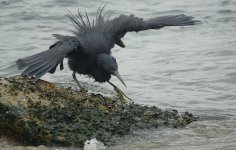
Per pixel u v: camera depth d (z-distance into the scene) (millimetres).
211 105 15320
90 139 11555
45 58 11258
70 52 12242
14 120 11484
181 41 21547
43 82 13297
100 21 13805
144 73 18141
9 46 20703
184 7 25906
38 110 11953
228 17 24328
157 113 13125
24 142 11492
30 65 11000
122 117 12523
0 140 11422
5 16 24781
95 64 12977
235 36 21844
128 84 17047
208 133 12453
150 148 11461
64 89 13367
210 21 23844
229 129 12719
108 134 11836
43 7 26094
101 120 12188
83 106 12633
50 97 12641
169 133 12328
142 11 25188
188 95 16219
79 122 12016
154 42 21531
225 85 17016
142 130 12305
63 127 11727
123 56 19953
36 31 22672
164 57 19734
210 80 17391
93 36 13164
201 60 19281
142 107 13422
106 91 15680
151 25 13148
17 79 13211
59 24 23562
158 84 17141
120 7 25891
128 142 11758
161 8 25672
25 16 24734
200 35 22203
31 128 11453
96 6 26094
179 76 17844
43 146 11156
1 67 18297
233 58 19359
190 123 13109
